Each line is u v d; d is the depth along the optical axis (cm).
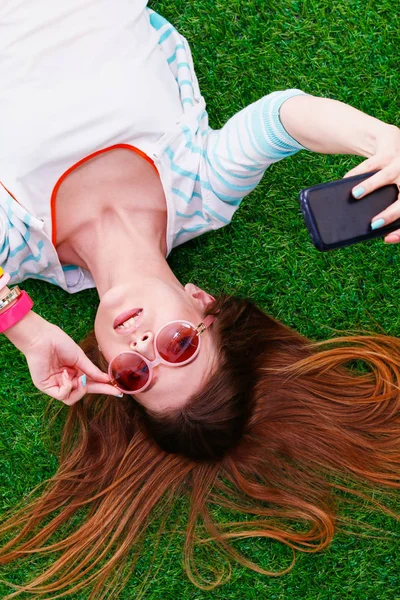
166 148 184
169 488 206
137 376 164
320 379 200
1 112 181
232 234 224
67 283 209
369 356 204
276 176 221
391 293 221
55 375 167
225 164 182
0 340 222
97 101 180
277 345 199
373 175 135
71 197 185
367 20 216
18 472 224
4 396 223
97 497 205
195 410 173
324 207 135
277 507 212
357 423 202
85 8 183
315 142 159
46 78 182
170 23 216
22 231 185
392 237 139
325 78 219
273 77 220
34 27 180
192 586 222
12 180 181
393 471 203
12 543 213
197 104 193
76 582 222
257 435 192
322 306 223
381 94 219
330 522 205
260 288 223
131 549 218
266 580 222
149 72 189
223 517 220
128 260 180
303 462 199
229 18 218
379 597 220
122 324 165
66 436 217
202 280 224
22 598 220
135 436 202
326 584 221
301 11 218
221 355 176
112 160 184
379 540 220
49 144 179
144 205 188
